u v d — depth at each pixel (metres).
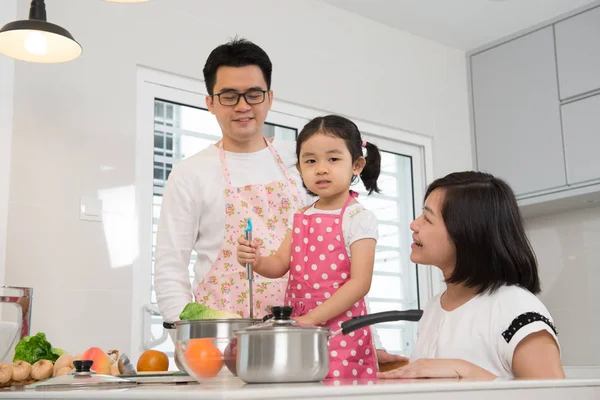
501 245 1.20
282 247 1.63
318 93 3.17
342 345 1.46
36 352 1.39
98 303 2.40
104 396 0.72
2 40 1.97
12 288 1.39
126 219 2.51
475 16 3.41
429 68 3.66
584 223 3.54
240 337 0.80
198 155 1.85
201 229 1.80
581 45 3.28
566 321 3.54
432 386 0.67
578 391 0.81
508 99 3.59
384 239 3.41
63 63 2.45
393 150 3.51
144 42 2.66
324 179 1.56
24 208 2.29
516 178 3.50
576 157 3.25
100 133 2.49
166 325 1.59
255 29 2.99
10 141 2.28
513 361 1.12
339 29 3.31
